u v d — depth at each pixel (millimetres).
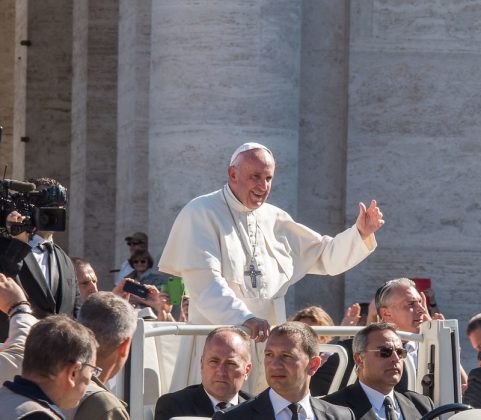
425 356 29250
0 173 86000
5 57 86812
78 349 19531
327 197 51438
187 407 26391
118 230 56500
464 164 51469
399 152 51281
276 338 25266
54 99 71938
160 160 47219
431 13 51562
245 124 46531
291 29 47531
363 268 51062
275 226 31266
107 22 63719
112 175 63375
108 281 62969
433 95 51438
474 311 51156
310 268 31484
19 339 23562
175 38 46781
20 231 27078
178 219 30125
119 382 25250
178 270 29781
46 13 71938
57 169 72000
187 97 46594
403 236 51188
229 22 46438
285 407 25188
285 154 47219
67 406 19609
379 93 51375
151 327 26297
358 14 51438
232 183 30266
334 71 51562
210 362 26375
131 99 54750
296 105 47812
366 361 27734
